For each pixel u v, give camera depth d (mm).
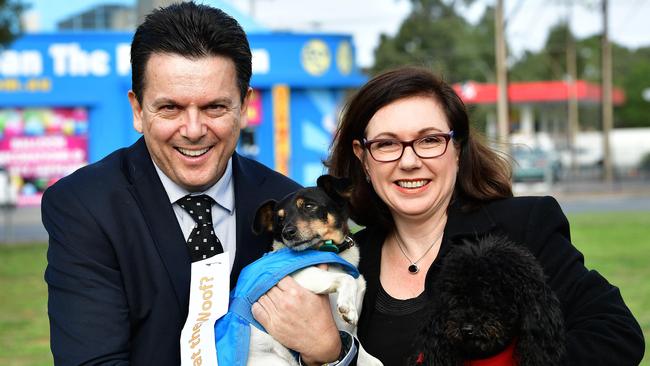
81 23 28125
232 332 3141
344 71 23562
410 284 3400
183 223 3314
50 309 3018
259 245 3619
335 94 23484
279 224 3576
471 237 3258
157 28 3051
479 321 2674
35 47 22438
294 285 3238
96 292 2969
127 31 23234
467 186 3443
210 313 3094
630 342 2832
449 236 3307
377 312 3404
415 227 3455
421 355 2852
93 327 2920
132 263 3080
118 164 3281
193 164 3158
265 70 22516
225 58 3094
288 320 3160
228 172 3449
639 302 8195
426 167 3320
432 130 3318
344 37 23531
